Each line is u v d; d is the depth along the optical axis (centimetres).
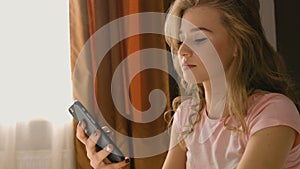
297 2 234
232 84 96
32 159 230
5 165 225
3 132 227
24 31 231
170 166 116
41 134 231
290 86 105
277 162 86
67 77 235
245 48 96
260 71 98
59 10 234
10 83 229
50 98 233
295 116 90
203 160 103
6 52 229
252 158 86
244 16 96
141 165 230
